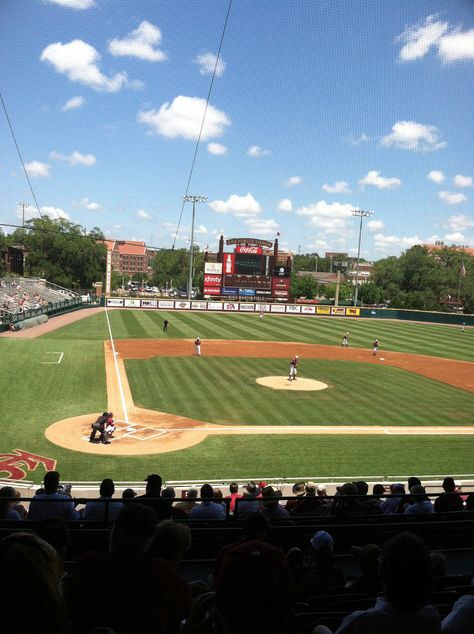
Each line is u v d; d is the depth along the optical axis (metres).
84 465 21.47
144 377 38.06
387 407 33.06
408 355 55.09
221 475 21.12
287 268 98.06
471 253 139.00
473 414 32.41
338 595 5.55
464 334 78.69
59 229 142.88
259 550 3.50
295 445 25.11
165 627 3.56
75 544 8.04
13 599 2.33
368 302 136.62
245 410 30.80
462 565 8.19
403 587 3.21
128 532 3.63
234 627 3.23
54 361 41.06
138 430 26.39
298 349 55.84
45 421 26.92
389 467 22.75
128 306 92.31
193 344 55.22
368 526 8.15
